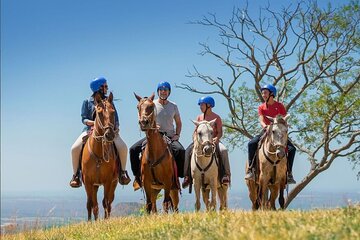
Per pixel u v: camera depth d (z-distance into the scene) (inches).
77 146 564.7
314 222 294.0
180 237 312.8
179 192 558.3
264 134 526.9
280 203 525.7
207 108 567.8
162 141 531.2
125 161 566.6
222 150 569.0
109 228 439.5
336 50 1203.9
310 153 1183.6
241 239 260.2
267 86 536.7
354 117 1147.9
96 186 547.2
